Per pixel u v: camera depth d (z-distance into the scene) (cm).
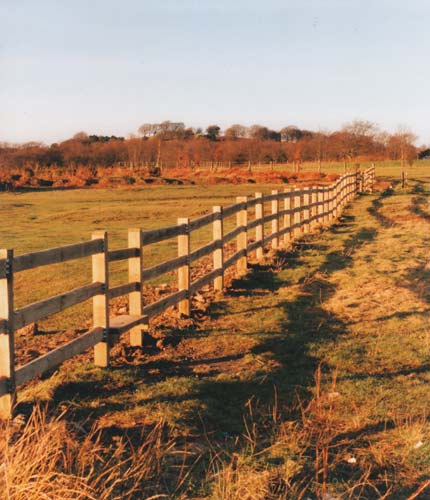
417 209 2742
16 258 562
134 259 802
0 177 5528
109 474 458
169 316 955
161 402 620
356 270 1317
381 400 644
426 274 1264
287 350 815
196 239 1981
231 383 689
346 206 3077
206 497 449
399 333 886
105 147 10125
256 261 1400
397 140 7688
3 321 543
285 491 458
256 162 10094
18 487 398
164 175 6994
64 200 3997
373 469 499
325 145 9275
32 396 608
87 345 682
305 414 607
